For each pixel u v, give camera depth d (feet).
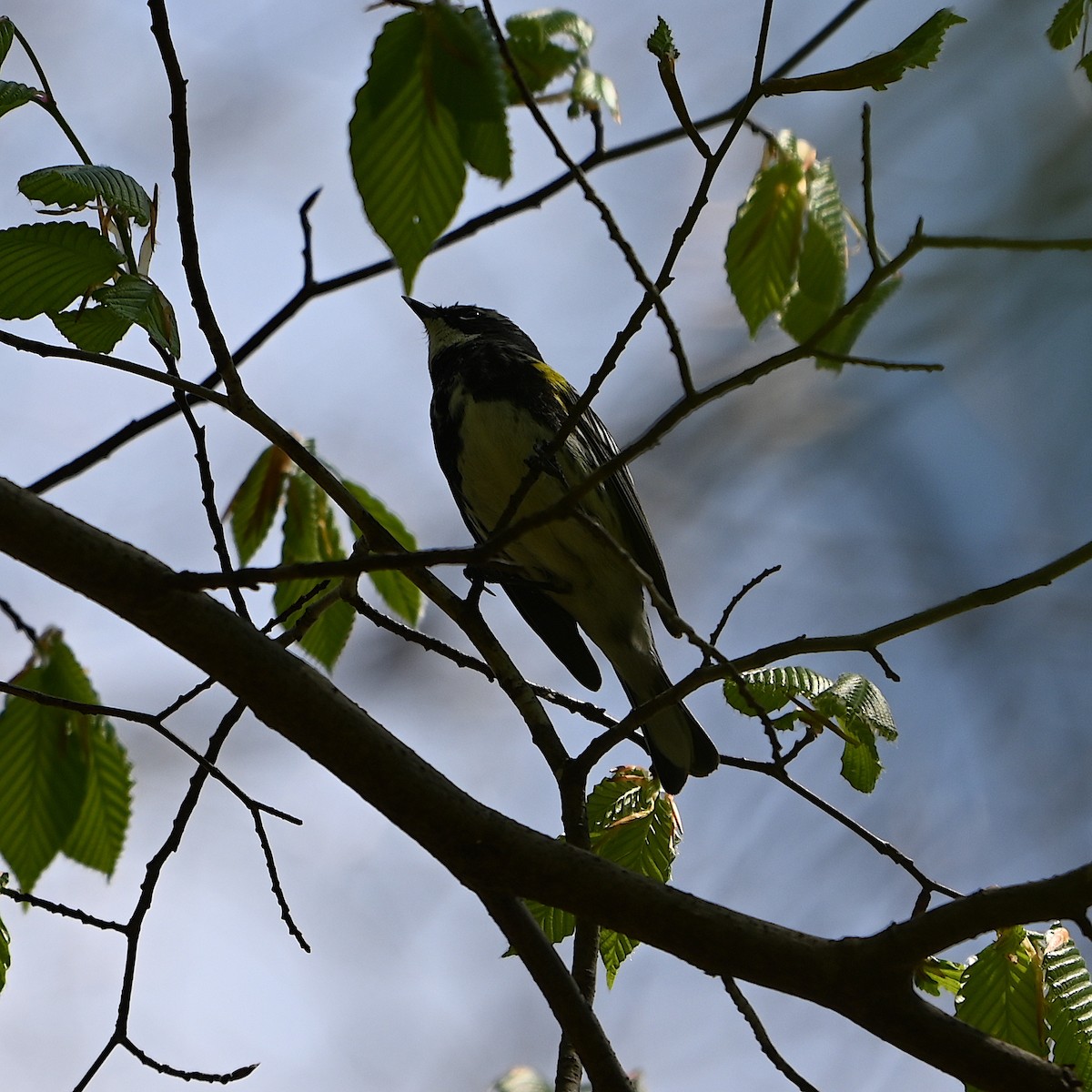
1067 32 18.47
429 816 14.58
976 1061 13.65
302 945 17.72
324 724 14.37
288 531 23.97
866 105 13.15
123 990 16.80
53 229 15.57
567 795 18.88
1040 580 15.62
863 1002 13.80
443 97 11.98
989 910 13.33
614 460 13.43
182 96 15.78
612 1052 15.24
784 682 18.10
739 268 18.56
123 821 21.43
